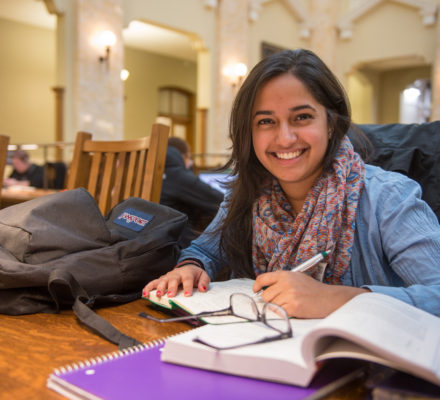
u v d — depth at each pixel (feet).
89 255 3.09
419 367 1.63
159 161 4.92
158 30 31.96
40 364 2.12
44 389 1.87
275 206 3.41
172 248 3.56
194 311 2.60
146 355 2.10
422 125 4.32
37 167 17.98
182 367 1.97
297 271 2.75
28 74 31.09
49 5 20.83
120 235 3.45
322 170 3.18
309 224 3.12
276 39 30.91
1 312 2.89
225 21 27.32
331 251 3.04
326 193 3.12
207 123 27.17
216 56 27.32
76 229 3.28
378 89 39.88
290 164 3.03
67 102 21.54
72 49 21.50
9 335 2.51
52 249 3.10
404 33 30.81
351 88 39.63
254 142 3.12
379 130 4.50
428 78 37.68
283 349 1.92
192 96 41.63
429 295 2.45
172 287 2.91
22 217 3.17
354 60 32.96
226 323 2.33
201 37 26.55
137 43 35.35
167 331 2.58
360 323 1.83
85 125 21.80
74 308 2.68
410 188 3.11
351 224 3.09
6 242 3.15
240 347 1.95
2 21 29.81
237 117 3.16
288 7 31.37
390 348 1.68
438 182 3.96
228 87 27.58
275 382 1.82
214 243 3.82
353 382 1.86
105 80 22.45
